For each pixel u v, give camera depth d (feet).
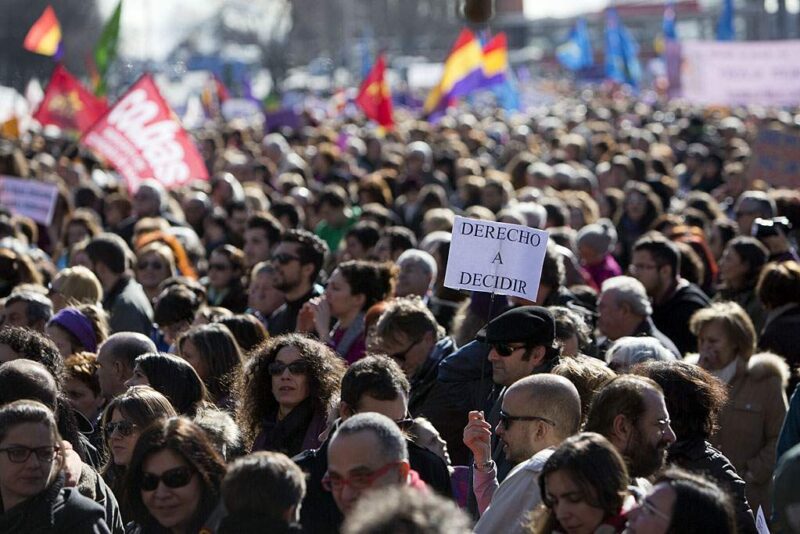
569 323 69.67
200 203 144.56
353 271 81.82
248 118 414.82
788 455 35.91
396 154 199.82
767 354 72.54
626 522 42.45
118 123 143.02
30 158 221.25
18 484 47.96
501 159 234.38
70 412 60.54
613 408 50.88
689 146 245.04
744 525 54.24
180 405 61.77
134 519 50.62
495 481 55.47
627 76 417.28
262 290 93.09
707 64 221.05
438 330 74.43
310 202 146.41
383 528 33.99
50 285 98.94
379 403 53.16
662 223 128.16
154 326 94.99
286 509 42.52
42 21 238.68
